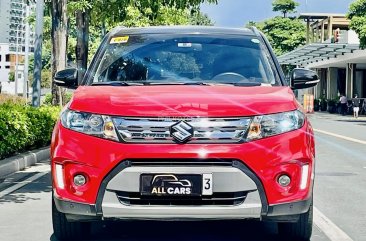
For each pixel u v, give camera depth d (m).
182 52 5.96
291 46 72.38
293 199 4.64
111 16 17.94
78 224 5.20
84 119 4.73
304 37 71.69
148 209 4.55
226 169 4.51
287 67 66.94
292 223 5.18
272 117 4.70
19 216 6.68
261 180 4.55
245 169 4.54
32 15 36.94
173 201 4.56
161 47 6.04
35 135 12.89
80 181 4.66
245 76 5.71
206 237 5.57
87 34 19.28
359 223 6.38
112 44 6.20
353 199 7.92
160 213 4.56
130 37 6.26
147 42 6.12
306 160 4.72
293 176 4.65
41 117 13.46
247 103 4.72
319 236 5.74
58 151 4.73
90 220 4.72
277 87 5.41
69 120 4.80
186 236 5.61
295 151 4.67
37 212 6.91
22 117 11.86
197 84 5.53
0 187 8.82
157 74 5.72
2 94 27.73
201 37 6.20
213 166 4.52
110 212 4.58
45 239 5.57
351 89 54.22
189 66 5.80
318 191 8.60
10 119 11.14
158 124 4.56
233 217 4.60
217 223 6.18
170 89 5.11
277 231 5.84
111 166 4.54
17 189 8.64
